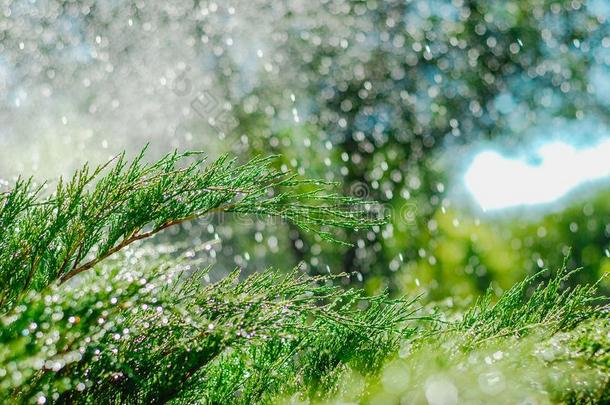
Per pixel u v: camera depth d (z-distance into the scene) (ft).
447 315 6.12
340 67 30.27
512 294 4.95
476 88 32.83
